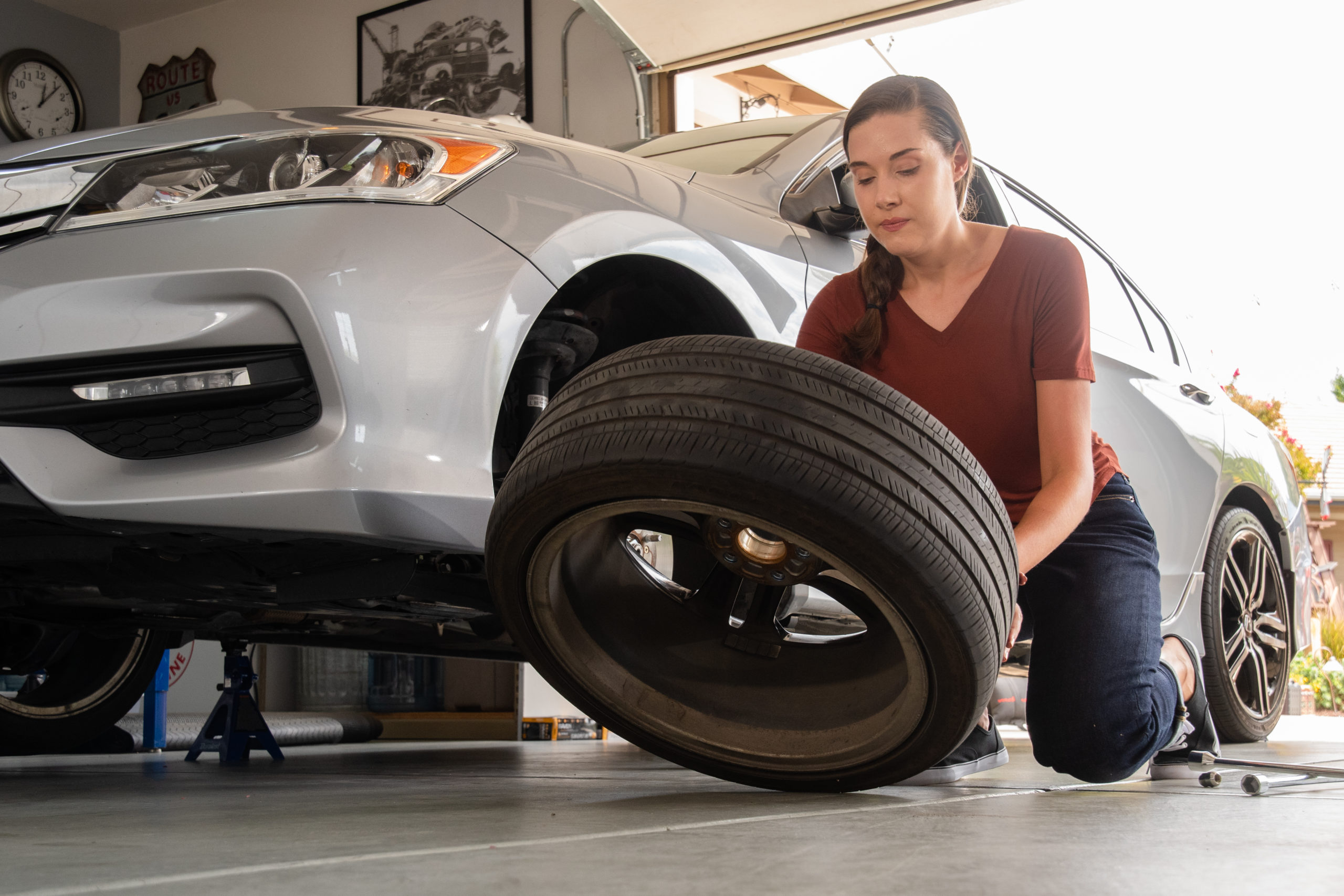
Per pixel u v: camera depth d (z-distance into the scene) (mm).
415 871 657
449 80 5320
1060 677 1302
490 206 1438
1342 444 12430
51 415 1324
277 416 1343
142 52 6133
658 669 1255
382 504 1297
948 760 1424
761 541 1111
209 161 1425
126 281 1327
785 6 4188
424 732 3746
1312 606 3225
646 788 1377
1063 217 2818
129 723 2789
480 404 1372
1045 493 1249
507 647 2262
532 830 882
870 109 1299
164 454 1346
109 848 792
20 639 2256
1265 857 733
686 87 4867
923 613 982
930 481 984
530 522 1079
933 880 632
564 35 5004
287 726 3098
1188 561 2576
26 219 1385
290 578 1503
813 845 779
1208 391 2896
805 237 1938
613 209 1552
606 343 1775
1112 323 2697
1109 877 646
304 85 5711
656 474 983
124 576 1571
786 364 1013
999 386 1344
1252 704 2861
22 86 5637
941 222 1304
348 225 1351
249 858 725
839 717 1182
